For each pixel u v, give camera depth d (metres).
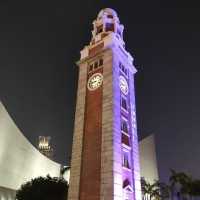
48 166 90.50
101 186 34.53
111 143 36.62
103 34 51.56
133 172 39.03
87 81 47.28
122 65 48.09
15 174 68.25
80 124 42.69
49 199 48.53
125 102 45.09
